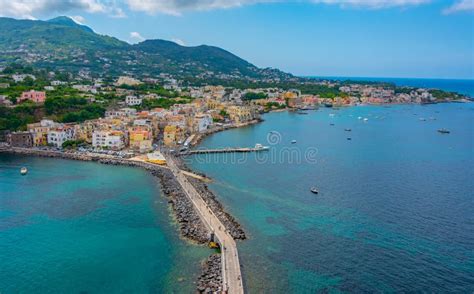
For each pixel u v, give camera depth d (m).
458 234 130.88
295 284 100.69
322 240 125.31
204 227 131.38
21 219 139.75
